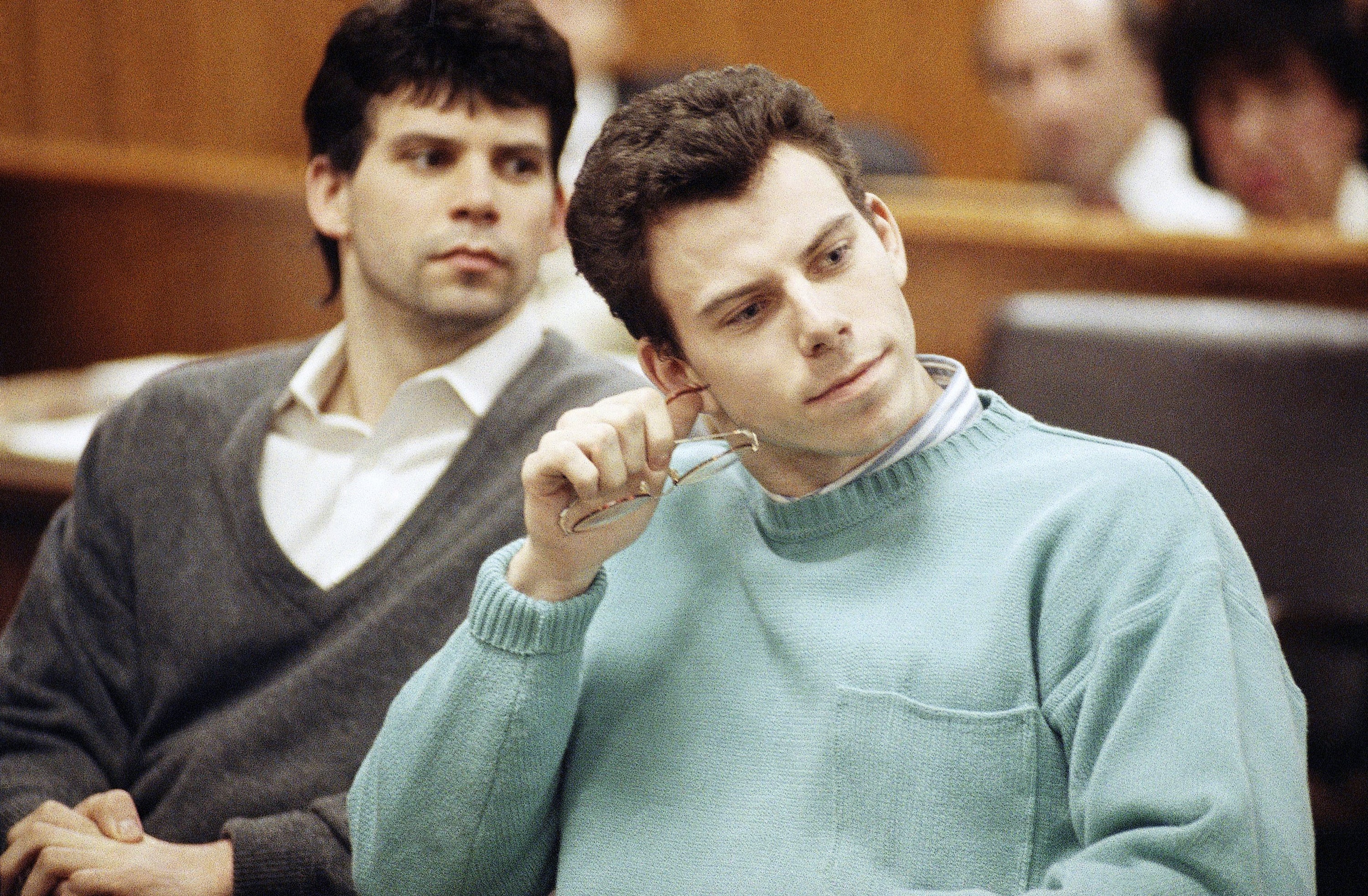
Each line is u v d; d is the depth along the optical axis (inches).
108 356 474.0
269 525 199.8
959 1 598.5
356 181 198.8
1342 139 335.9
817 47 611.2
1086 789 136.4
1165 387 263.9
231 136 575.8
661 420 144.9
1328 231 319.6
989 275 331.6
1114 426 266.4
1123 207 418.0
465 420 200.7
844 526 152.3
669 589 161.8
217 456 204.5
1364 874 242.1
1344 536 250.8
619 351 332.8
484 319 197.2
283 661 193.8
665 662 157.6
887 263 145.6
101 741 205.5
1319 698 251.3
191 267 465.4
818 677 146.9
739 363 143.1
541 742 151.3
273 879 175.2
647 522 149.6
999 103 437.7
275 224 454.9
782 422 143.7
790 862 142.6
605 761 156.6
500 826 153.3
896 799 140.8
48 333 476.4
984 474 149.9
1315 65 330.3
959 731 139.9
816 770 144.6
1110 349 268.5
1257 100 335.6
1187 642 134.3
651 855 149.0
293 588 193.6
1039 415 271.7
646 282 147.9
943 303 335.6
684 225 142.8
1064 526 143.4
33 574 215.2
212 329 466.9
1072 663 140.1
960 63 601.9
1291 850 130.0
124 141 569.6
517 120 194.9
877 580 149.0
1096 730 137.1
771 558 156.4
